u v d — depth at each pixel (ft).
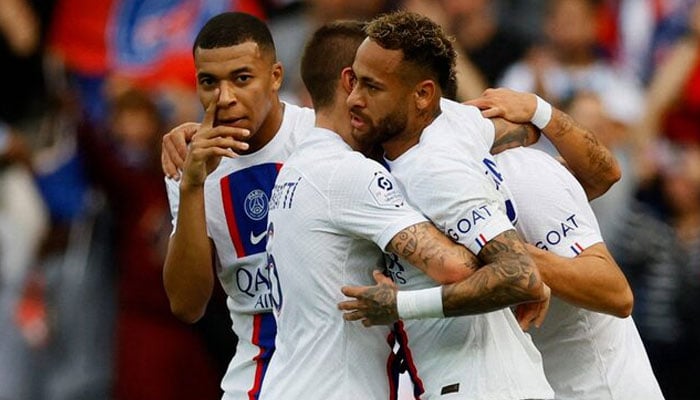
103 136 119.75
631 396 76.23
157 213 118.93
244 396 78.18
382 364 72.49
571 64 133.49
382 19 70.33
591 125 122.52
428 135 70.54
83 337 122.01
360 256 71.61
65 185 125.90
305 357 72.18
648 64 143.54
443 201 68.90
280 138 77.97
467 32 135.54
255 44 74.74
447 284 68.54
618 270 73.10
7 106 134.21
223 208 78.18
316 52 73.46
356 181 70.18
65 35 135.23
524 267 67.67
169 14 133.80
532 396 71.00
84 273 121.90
